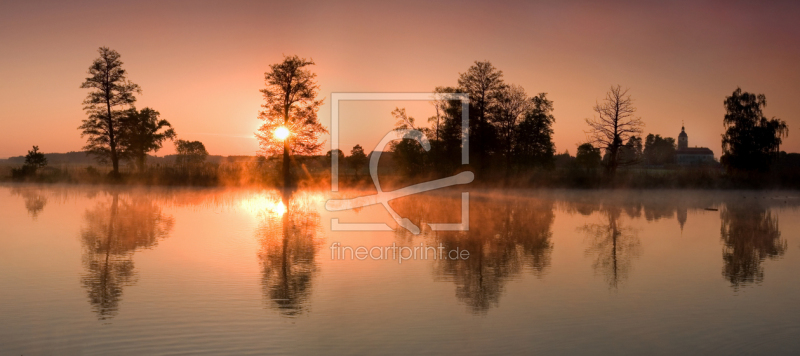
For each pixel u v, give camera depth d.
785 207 35.53
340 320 9.80
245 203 33.09
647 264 15.20
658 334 9.26
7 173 59.12
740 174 54.72
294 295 11.43
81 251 16.08
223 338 8.88
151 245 17.22
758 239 20.38
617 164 55.00
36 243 17.44
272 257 15.50
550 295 11.74
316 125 51.53
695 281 13.19
